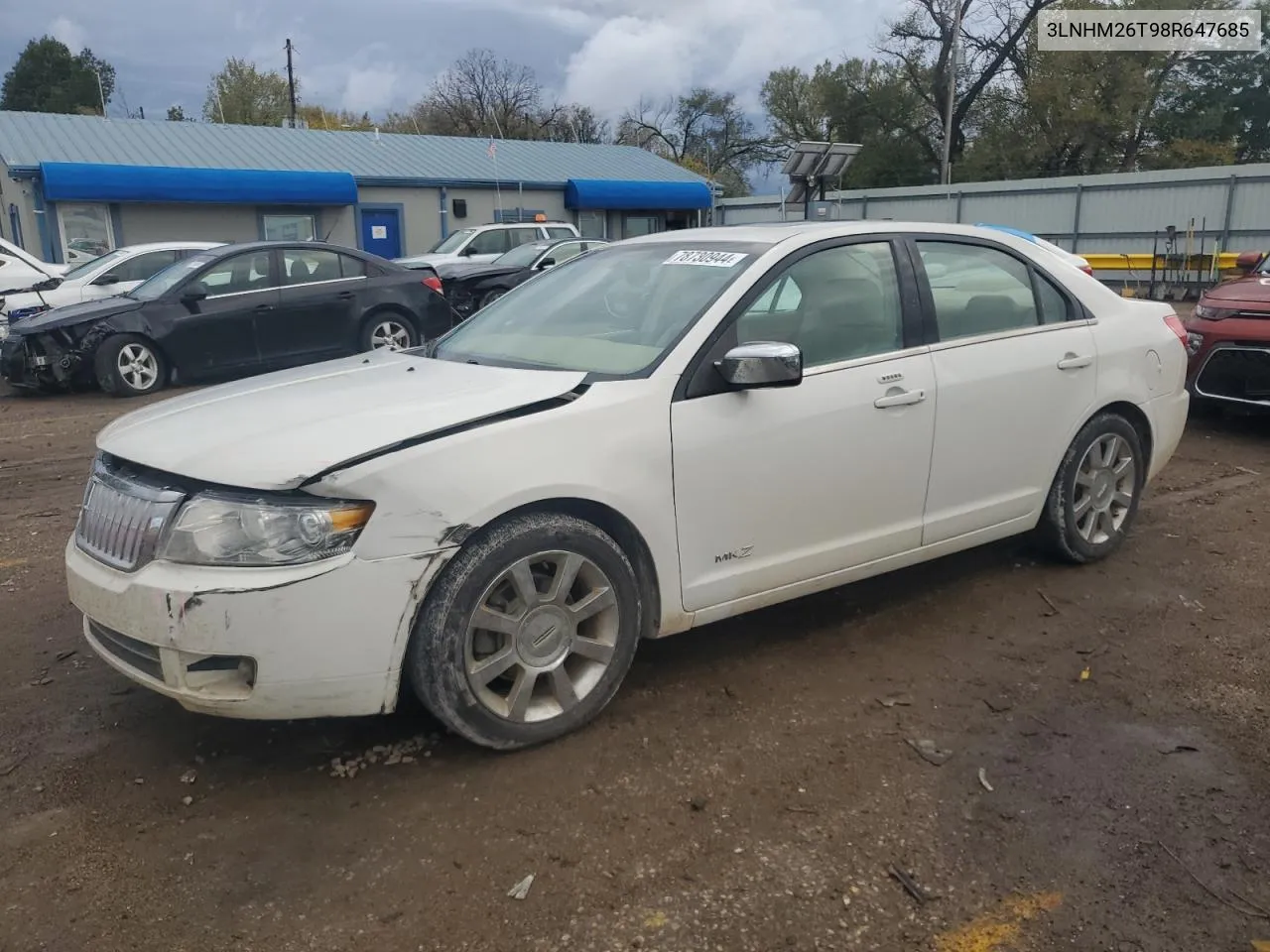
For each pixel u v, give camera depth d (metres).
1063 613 4.30
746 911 2.48
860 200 32.19
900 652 3.94
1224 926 2.43
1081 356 4.49
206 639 2.71
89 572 2.97
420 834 2.79
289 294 11.16
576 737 3.28
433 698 2.97
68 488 6.74
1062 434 4.46
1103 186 26.52
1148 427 4.86
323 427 2.94
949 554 4.57
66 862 2.69
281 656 2.74
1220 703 3.51
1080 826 2.82
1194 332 7.79
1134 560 4.94
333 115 56.62
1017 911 2.48
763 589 3.60
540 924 2.44
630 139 59.91
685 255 3.94
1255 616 4.26
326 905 2.51
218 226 22.98
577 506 3.16
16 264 14.21
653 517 3.26
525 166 28.81
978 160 39.97
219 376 11.41
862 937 2.40
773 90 54.28
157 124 25.22
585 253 4.54
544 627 3.13
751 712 3.45
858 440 3.70
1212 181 24.42
